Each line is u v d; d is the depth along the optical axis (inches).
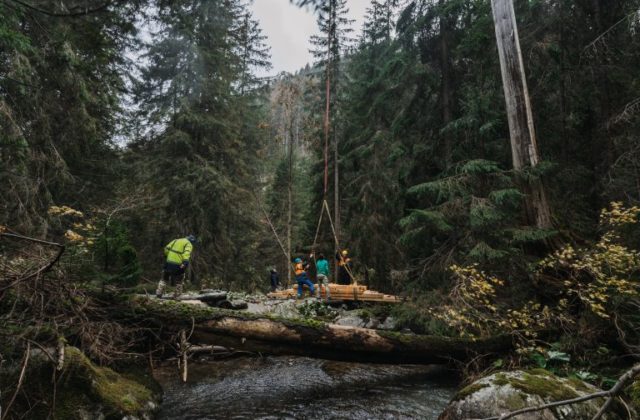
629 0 394.0
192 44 670.5
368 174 618.5
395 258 576.1
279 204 1071.6
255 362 324.5
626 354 243.0
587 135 427.8
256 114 904.9
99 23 171.9
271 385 263.1
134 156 669.9
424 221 334.3
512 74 336.2
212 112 733.3
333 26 704.4
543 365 244.1
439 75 464.4
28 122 396.8
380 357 272.8
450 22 449.7
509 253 287.4
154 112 679.7
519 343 276.2
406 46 470.3
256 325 248.8
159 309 235.5
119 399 181.0
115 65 473.1
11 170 372.2
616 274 257.6
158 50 685.3
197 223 660.1
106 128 557.9
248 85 902.4
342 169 740.7
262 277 951.0
